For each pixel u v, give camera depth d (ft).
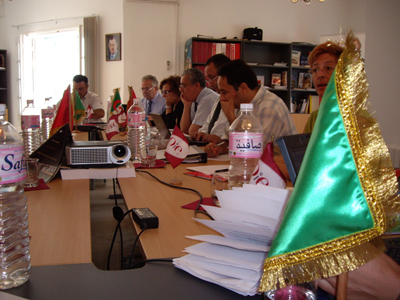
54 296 1.60
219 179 3.33
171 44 18.29
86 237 2.35
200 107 10.47
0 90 22.47
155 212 2.97
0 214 1.83
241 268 1.73
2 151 1.81
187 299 1.61
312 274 1.34
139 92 18.35
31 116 5.71
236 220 1.92
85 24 18.99
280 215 1.87
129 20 17.90
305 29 19.38
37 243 2.24
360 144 1.34
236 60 6.56
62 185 3.89
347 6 19.34
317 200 1.35
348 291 1.75
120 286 1.71
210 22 18.42
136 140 5.83
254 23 18.85
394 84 16.87
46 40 21.80
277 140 2.12
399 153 15.20
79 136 9.41
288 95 18.34
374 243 1.45
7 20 21.95
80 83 14.73
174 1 17.92
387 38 16.84
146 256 2.09
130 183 4.07
